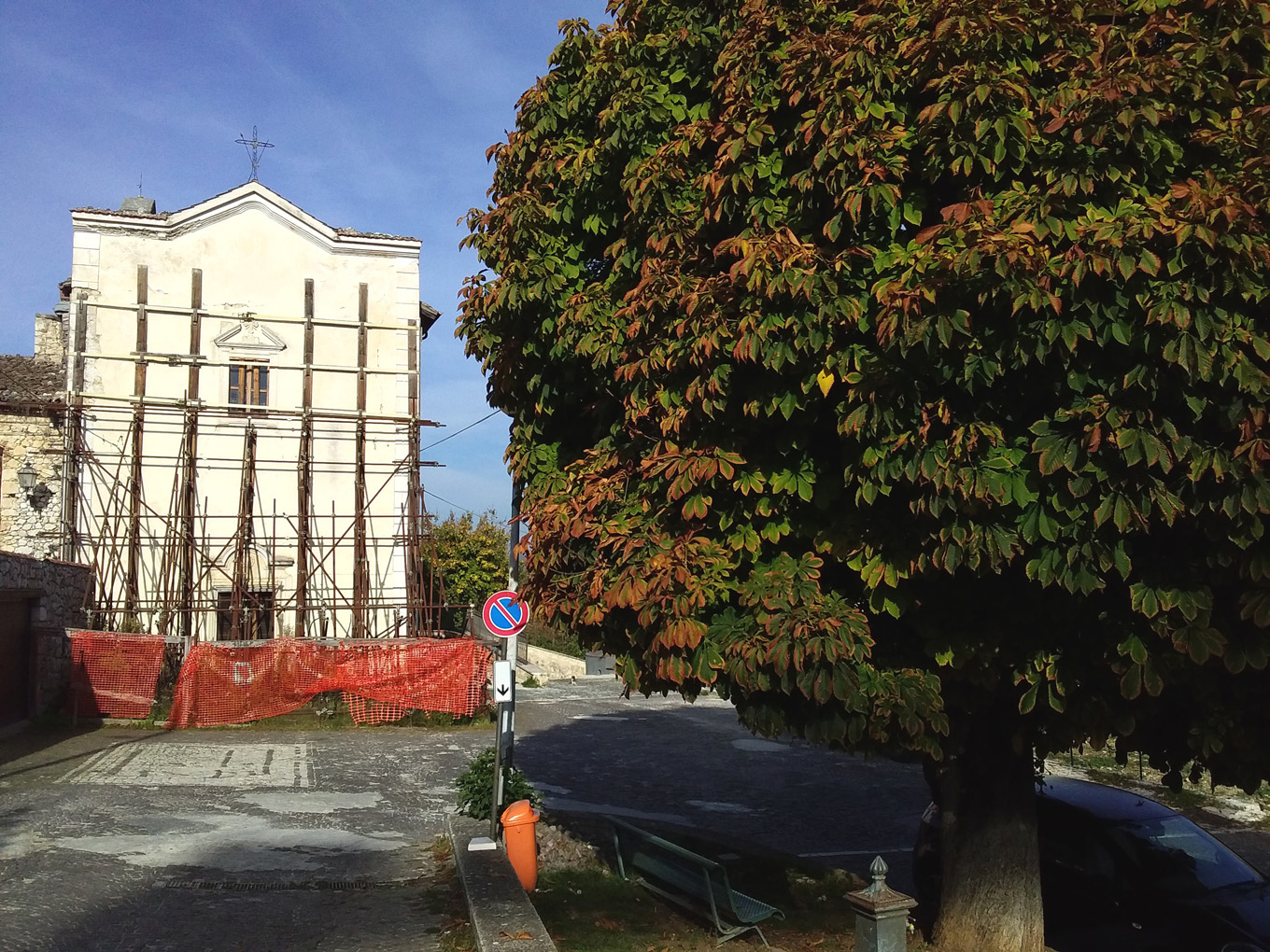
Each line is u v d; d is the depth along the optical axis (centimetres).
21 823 1011
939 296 566
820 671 620
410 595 2345
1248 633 600
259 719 1923
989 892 831
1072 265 544
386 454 2402
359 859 947
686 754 1931
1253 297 526
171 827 1036
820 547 660
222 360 2320
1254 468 523
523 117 857
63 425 2231
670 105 761
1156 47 638
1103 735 668
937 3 630
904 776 1800
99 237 2264
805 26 679
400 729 1981
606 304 762
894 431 593
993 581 662
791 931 877
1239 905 847
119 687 1839
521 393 870
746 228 664
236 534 2216
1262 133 564
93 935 682
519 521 861
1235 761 680
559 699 2647
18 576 1652
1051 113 599
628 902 905
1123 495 550
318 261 2408
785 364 617
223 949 670
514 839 897
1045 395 604
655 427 728
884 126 631
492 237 827
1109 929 885
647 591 643
